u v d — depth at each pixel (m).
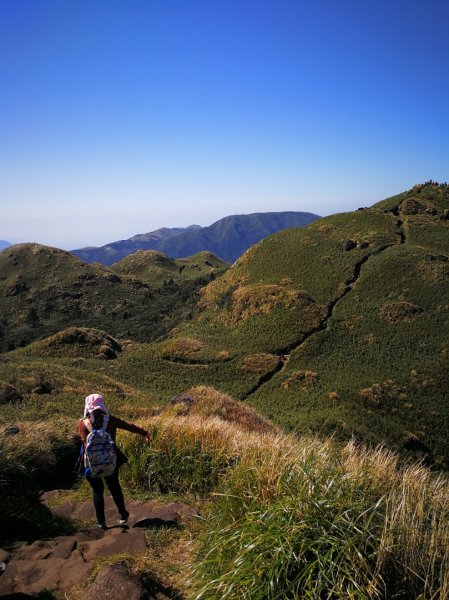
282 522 3.20
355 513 3.21
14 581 3.67
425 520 3.46
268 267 101.00
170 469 6.41
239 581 2.87
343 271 90.94
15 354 64.12
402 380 56.53
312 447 5.00
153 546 4.35
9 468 5.76
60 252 151.88
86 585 3.56
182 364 66.81
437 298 75.50
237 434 7.07
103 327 105.25
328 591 2.73
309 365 64.56
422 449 40.72
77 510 5.64
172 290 134.25
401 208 123.00
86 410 4.84
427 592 2.76
